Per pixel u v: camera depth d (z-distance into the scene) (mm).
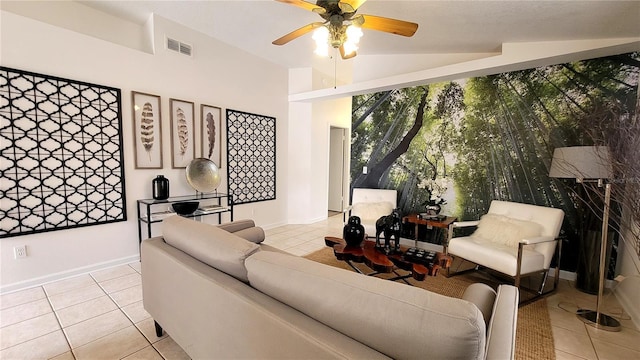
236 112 4164
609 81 2686
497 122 3311
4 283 2443
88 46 2787
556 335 1990
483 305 1146
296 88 4938
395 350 782
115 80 2977
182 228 1629
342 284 917
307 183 5180
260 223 4672
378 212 3775
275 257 1159
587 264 2635
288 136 5027
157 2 2955
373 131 4312
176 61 3463
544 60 2727
